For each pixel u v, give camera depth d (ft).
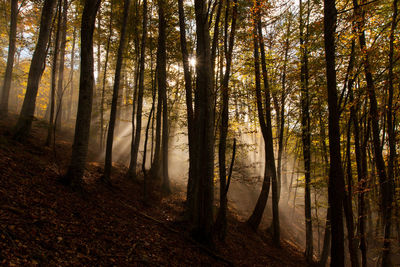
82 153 26.53
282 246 41.83
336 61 29.17
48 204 20.01
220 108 34.06
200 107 26.30
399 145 30.45
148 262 18.99
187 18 46.19
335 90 19.97
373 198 32.24
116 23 50.70
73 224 19.12
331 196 19.61
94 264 15.65
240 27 32.42
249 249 33.47
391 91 24.88
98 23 55.21
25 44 45.78
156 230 26.02
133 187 39.14
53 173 27.35
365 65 23.81
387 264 25.67
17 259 12.59
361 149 31.42
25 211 17.31
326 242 37.65
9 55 50.34
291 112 42.55
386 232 25.84
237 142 46.80
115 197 30.94
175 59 49.26
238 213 50.16
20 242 13.96
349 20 21.56
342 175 19.52
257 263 30.09
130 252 19.26
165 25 42.91
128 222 24.72
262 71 38.37
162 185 42.86
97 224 21.12
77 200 23.84
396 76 23.72
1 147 26.78
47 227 16.89
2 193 17.98
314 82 35.81
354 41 24.73
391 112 25.73
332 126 19.85
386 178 26.84
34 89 35.35
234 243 32.94
